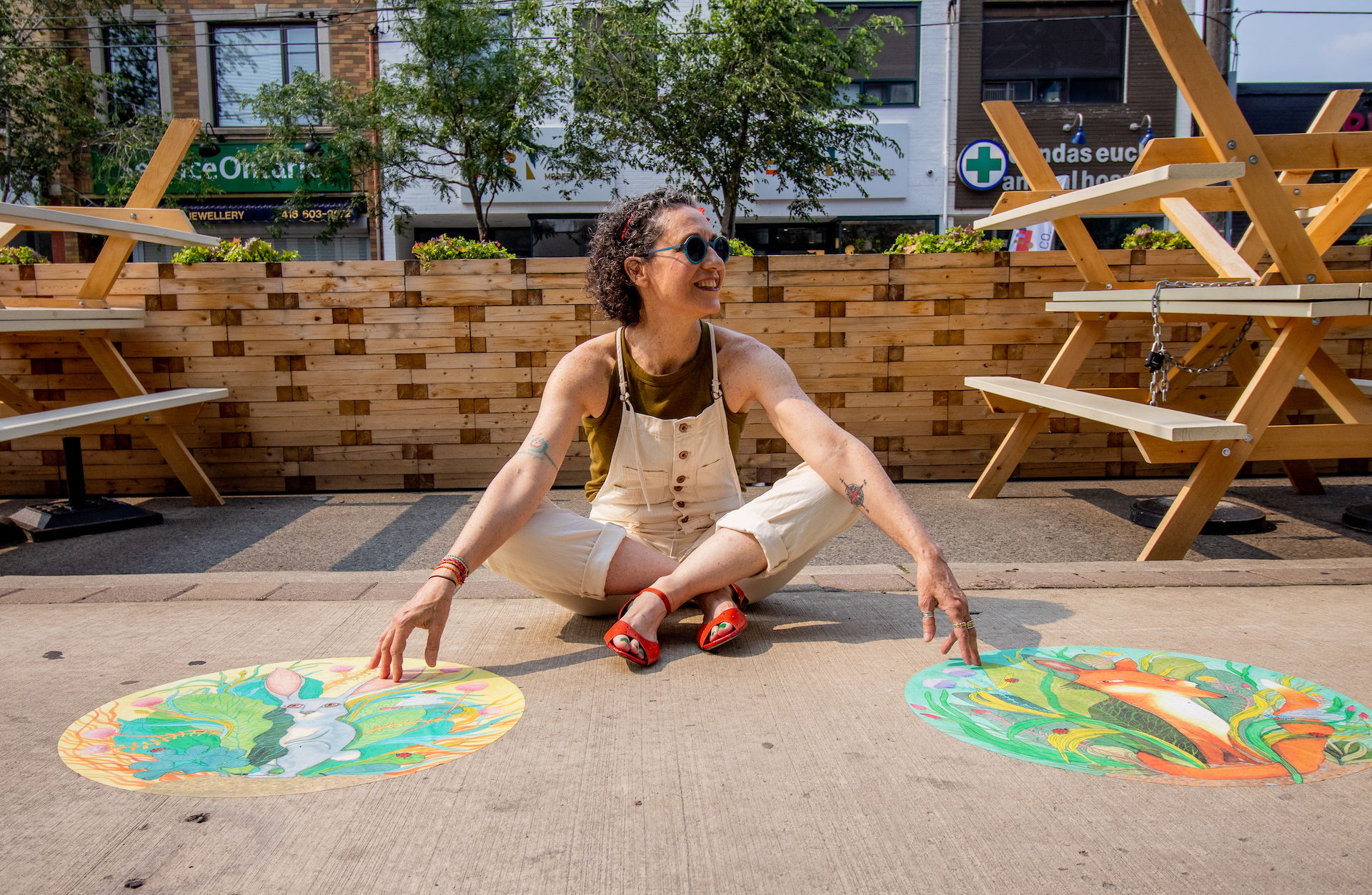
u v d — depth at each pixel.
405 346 5.23
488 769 1.56
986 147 15.18
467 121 12.40
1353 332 5.26
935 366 5.28
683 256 2.10
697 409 2.30
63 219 3.93
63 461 5.23
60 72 13.29
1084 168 15.31
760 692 1.90
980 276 5.22
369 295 5.20
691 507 2.44
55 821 1.39
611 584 2.25
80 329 4.59
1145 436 3.38
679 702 1.85
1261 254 4.56
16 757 1.61
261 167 13.99
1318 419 5.34
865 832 1.34
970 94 15.20
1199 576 2.79
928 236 5.46
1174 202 4.32
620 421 2.34
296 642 2.26
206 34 15.09
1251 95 15.08
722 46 11.22
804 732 1.69
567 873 1.24
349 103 13.24
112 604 2.62
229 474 5.30
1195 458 3.38
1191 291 3.64
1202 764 1.54
